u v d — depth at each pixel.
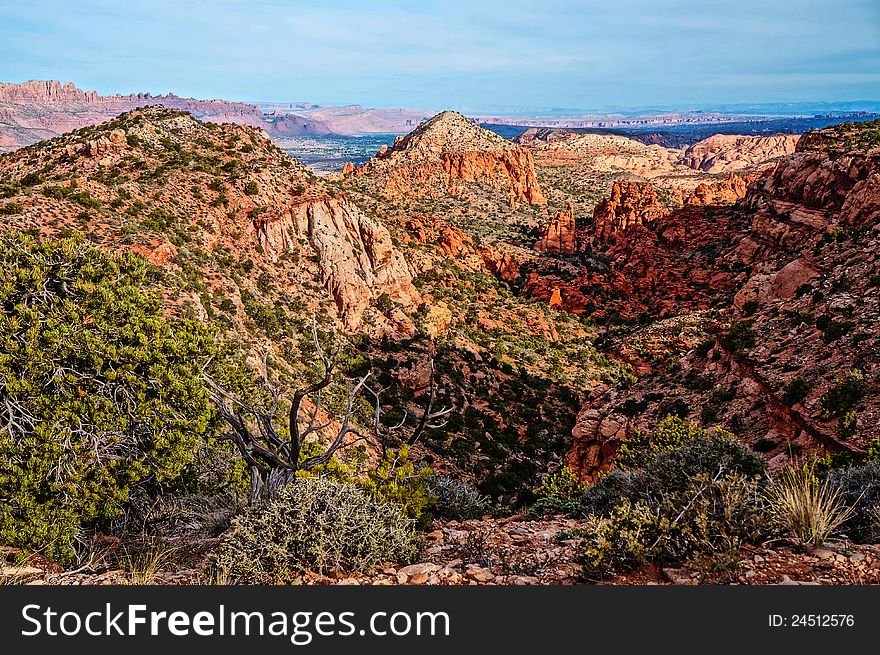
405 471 9.13
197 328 12.84
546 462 42.38
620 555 5.76
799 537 5.72
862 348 24.09
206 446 11.12
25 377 8.93
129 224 38.62
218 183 53.53
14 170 57.56
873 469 7.69
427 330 55.41
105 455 9.17
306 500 6.41
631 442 18.58
